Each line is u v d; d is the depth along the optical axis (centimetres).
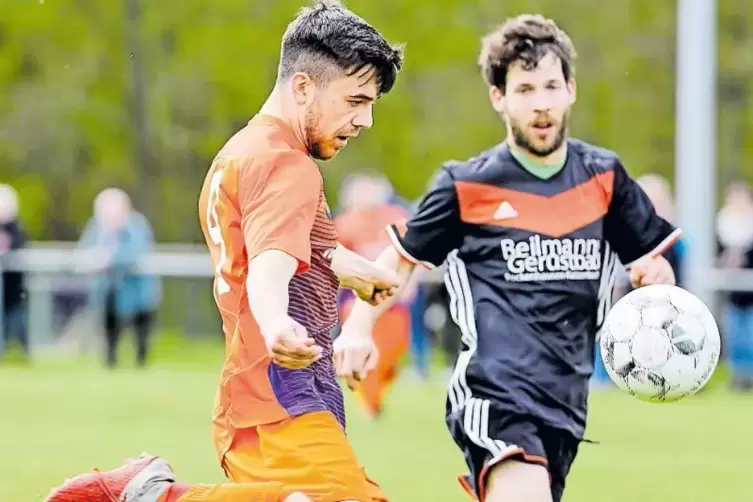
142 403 3694
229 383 1166
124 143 8388
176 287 5478
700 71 4712
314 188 1110
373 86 1164
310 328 1178
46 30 8162
